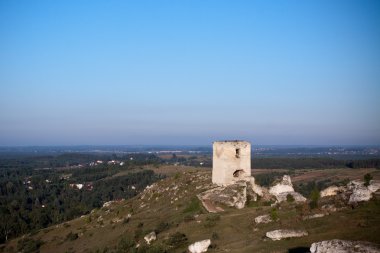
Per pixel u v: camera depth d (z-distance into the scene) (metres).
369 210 42.34
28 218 136.75
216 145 74.12
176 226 56.62
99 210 99.00
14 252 86.44
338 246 28.03
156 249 47.03
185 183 81.69
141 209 80.44
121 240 60.91
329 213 44.19
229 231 47.59
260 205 64.19
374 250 26.78
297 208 49.25
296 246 36.56
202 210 62.25
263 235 42.53
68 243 78.00
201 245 42.81
